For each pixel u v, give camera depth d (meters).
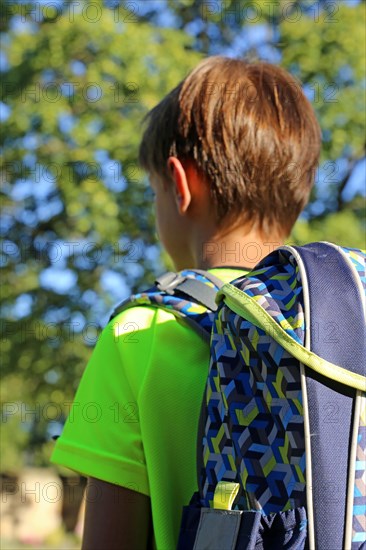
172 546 1.22
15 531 14.57
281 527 1.05
